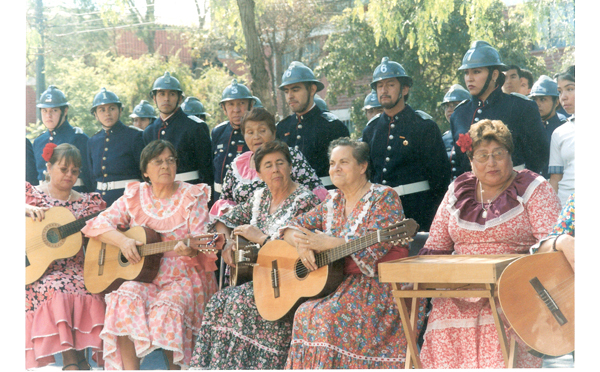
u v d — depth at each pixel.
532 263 2.98
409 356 3.26
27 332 4.22
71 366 4.20
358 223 3.64
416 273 3.04
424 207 4.60
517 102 4.32
